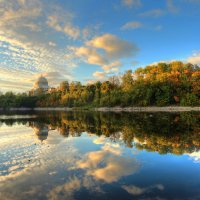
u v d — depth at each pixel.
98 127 33.31
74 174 11.42
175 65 116.25
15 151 17.09
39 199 8.67
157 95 100.81
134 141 20.61
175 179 10.63
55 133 27.58
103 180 10.51
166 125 32.78
